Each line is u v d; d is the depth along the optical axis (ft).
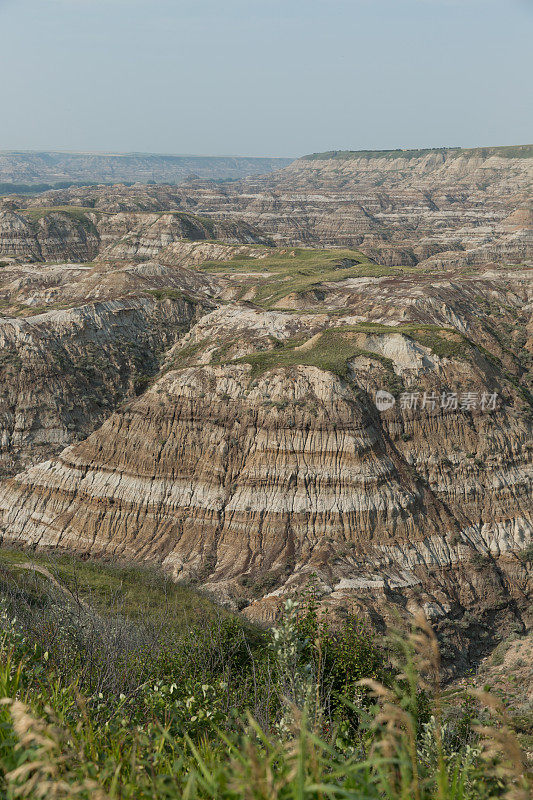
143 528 227.20
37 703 20.93
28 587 77.41
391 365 256.93
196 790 14.44
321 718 23.63
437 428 242.17
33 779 13.01
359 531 209.97
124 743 20.20
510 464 238.27
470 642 183.62
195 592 179.93
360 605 165.37
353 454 222.28
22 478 254.06
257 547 210.59
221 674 50.90
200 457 236.84
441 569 203.72
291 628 30.66
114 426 253.03
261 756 14.03
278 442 228.43
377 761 12.59
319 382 240.12
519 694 143.84
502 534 218.38
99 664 40.19
